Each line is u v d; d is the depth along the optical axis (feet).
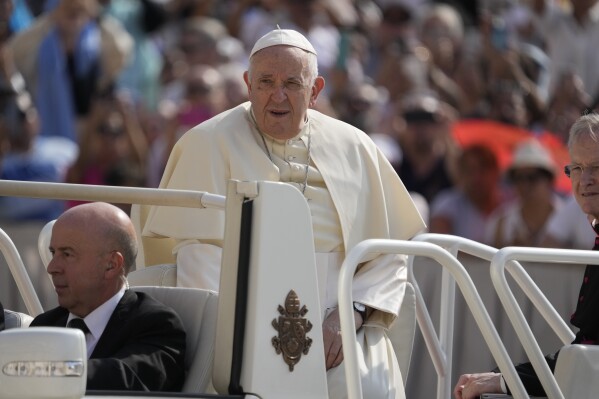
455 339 82.94
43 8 124.47
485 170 102.17
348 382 44.37
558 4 123.65
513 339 81.61
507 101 112.37
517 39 122.52
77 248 47.21
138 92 119.14
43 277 87.04
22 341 35.91
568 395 46.55
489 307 81.92
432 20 125.29
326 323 56.75
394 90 117.80
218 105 108.99
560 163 104.78
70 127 113.80
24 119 106.32
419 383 83.35
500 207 101.96
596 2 122.93
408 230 61.72
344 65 118.62
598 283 50.83
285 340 43.19
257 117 58.85
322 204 59.31
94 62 115.55
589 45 122.01
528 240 98.02
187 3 128.67
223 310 43.65
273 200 43.27
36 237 88.02
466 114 114.62
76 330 36.63
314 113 61.67
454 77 122.21
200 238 56.95
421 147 107.14
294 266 43.55
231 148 59.06
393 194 61.98
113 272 47.50
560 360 47.26
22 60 114.01
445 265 47.19
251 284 42.98
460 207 102.47
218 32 120.37
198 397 41.73
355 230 59.57
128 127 104.68
